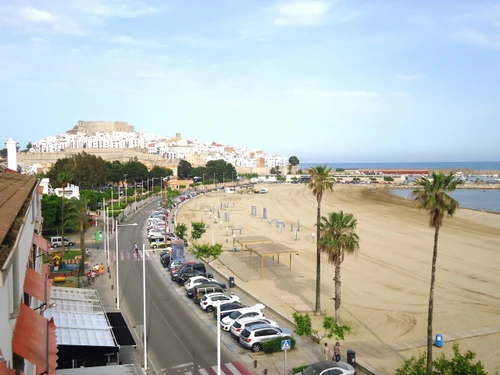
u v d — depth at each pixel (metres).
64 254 62.53
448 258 65.81
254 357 31.00
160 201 142.50
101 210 104.88
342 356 31.84
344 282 53.06
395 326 38.81
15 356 11.02
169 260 58.78
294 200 163.75
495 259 65.31
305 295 47.66
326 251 38.09
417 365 23.62
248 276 54.84
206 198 171.88
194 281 45.94
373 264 62.06
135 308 41.31
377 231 89.94
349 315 41.53
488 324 39.41
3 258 7.48
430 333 29.25
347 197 176.25
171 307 41.88
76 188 102.81
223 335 35.03
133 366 26.58
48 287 15.60
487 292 49.22
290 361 30.44
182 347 32.38
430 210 30.20
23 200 15.31
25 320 11.50
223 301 40.44
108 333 28.34
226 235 88.06
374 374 28.53
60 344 24.75
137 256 65.19
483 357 32.56
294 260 64.56
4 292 8.31
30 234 17.16
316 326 37.84
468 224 101.00
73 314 30.69
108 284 49.62
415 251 70.62
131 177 180.50
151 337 34.22
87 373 24.92
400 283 52.69
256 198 172.00
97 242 75.38
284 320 38.97
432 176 30.83
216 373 28.25
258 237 63.09
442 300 46.38
